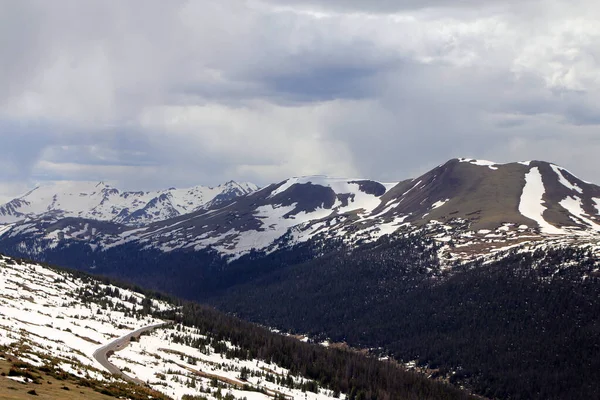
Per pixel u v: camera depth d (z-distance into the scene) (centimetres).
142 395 12925
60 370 12769
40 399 9731
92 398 10775
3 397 9269
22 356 12938
